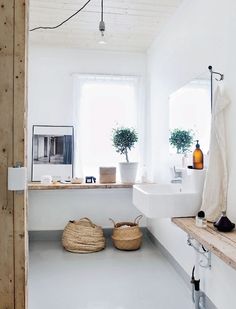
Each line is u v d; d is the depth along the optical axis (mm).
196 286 2240
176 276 2805
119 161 4027
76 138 3896
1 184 1542
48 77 3885
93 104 3982
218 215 1965
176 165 2889
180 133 2807
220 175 1976
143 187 2699
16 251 1561
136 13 2980
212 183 1985
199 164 2262
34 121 3854
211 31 2217
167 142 3184
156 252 3441
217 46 2125
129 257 3283
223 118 1998
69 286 2594
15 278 1567
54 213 3893
